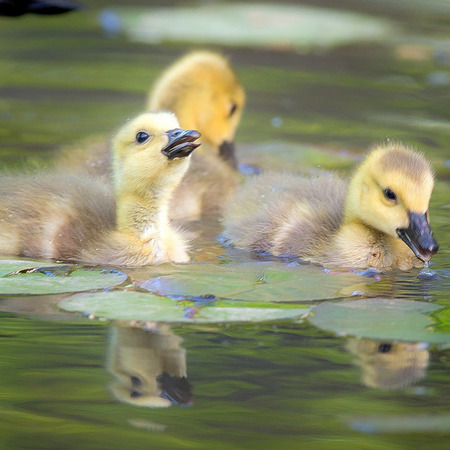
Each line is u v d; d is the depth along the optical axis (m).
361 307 10.11
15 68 22.73
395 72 23.73
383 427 7.66
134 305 10.08
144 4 30.61
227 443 7.36
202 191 14.55
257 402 8.07
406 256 12.35
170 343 9.20
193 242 13.20
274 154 17.06
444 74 23.58
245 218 13.34
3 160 15.71
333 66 24.27
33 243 11.98
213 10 29.75
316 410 7.90
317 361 8.82
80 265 11.62
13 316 9.80
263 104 20.64
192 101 16.53
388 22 28.66
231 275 11.33
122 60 23.72
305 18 28.50
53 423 7.66
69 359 8.80
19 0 14.38
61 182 12.87
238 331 9.55
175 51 24.69
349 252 12.22
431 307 10.16
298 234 12.68
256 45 25.95
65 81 21.78
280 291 10.66
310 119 19.59
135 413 7.86
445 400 8.09
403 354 9.02
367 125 19.19
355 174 12.68
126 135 12.28
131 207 12.14
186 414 7.84
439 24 28.78
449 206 14.59
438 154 17.20
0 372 8.51
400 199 11.95
